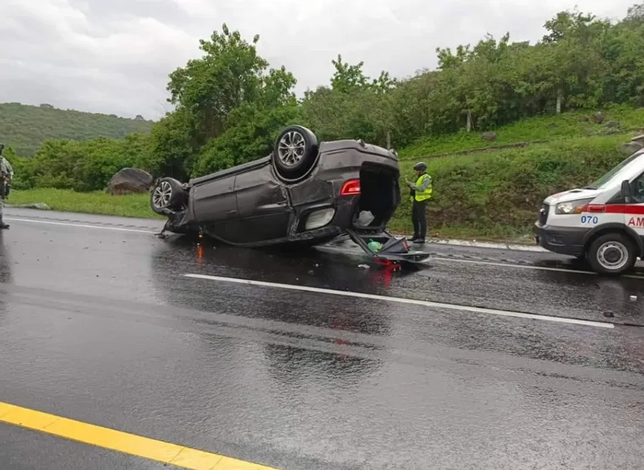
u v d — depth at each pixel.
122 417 3.57
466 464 3.10
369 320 5.74
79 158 37.16
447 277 7.93
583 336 5.37
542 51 31.09
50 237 10.87
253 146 24.55
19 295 6.46
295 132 8.88
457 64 35.12
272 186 9.17
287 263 8.72
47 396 3.85
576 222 8.52
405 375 4.33
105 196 22.56
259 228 9.53
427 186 11.80
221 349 4.81
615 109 27.94
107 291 6.74
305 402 3.83
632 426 3.58
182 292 6.75
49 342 4.91
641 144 14.41
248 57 26.50
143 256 9.09
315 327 5.48
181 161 28.20
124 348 4.79
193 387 4.03
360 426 3.51
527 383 4.22
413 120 32.22
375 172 9.14
